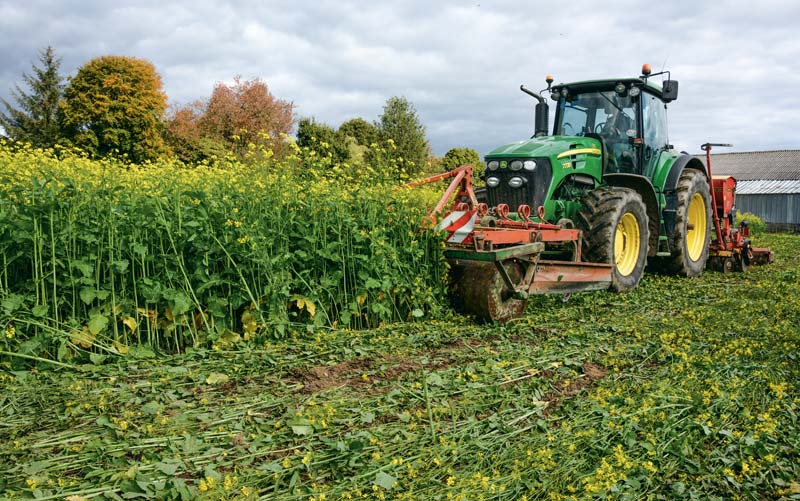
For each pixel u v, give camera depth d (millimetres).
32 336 3990
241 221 4605
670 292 6816
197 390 3379
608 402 3168
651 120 7293
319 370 3709
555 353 4168
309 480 2375
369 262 5055
